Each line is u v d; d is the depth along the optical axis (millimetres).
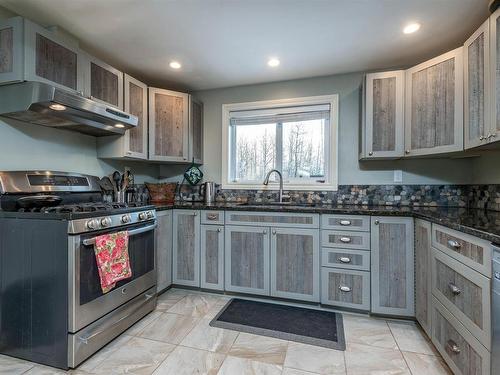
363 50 2363
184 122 3039
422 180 2646
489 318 1170
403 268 2121
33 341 1635
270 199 3100
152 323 2092
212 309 2328
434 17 1897
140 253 2139
